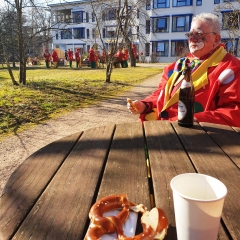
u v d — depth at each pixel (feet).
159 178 4.41
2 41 32.01
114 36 38.42
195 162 4.95
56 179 4.42
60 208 3.65
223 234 3.11
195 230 2.65
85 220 3.40
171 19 107.24
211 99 8.13
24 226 3.32
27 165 4.95
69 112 20.25
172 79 8.95
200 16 8.76
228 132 6.50
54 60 83.56
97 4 39.34
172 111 8.68
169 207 3.63
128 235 2.93
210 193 2.96
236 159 5.07
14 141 14.11
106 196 3.67
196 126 6.93
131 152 5.45
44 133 15.40
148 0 44.55
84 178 4.43
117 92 29.58
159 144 5.82
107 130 6.84
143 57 107.96
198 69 8.39
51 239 3.10
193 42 8.71
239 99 7.70
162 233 2.89
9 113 18.93
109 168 4.77
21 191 4.08
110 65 37.24
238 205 3.63
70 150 5.61
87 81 37.22
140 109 9.23
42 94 25.88
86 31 133.59
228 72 7.93
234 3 59.72
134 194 3.96
